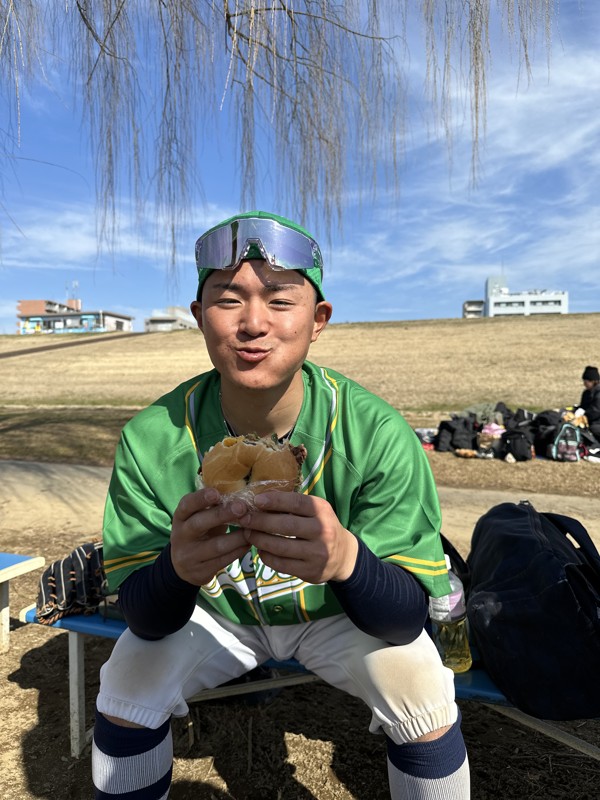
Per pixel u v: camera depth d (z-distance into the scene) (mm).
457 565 2361
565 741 1700
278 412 1481
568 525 2209
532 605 1656
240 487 1182
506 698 1709
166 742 1482
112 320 93375
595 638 1588
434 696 1346
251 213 1335
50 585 2211
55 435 10562
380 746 2203
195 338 42562
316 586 1522
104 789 1424
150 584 1319
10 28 1955
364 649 1452
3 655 2947
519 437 8453
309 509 1156
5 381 26906
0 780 2035
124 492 1545
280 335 1333
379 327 44250
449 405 16516
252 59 2146
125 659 1451
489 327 40094
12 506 6008
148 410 1649
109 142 2316
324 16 2266
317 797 1937
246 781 2016
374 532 1425
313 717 2398
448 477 7684
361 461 1473
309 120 2428
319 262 1422
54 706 2494
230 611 1602
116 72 2283
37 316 95500
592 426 8828
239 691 1884
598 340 30453
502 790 1971
